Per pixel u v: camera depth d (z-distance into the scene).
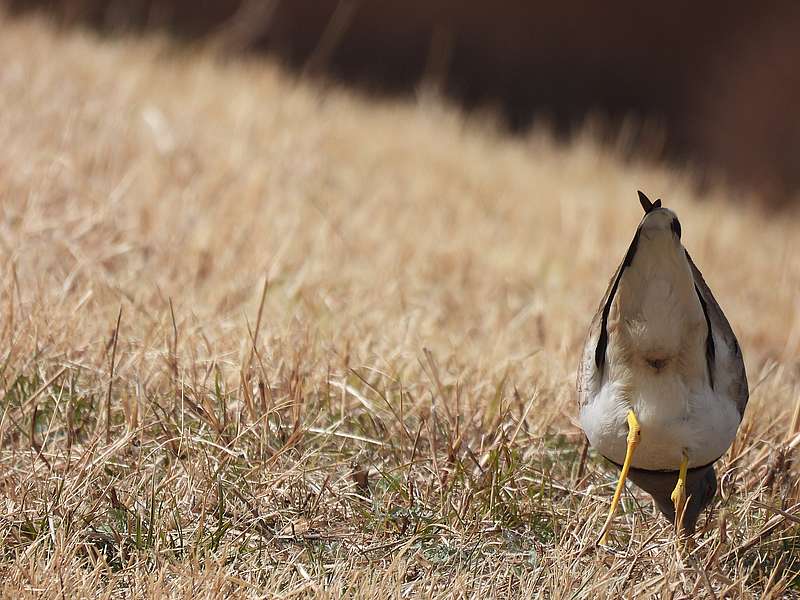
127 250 11.96
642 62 34.25
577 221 18.39
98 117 16.38
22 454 7.93
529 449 8.66
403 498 7.90
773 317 14.77
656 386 6.92
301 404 8.59
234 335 9.93
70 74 18.25
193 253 12.38
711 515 7.88
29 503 7.38
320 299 11.49
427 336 10.88
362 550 7.36
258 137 18.12
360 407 9.16
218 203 14.41
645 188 22.55
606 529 7.13
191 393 8.64
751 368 12.17
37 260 11.26
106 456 7.57
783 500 8.02
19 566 6.53
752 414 9.05
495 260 15.26
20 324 9.34
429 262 14.43
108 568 6.64
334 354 9.72
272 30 30.98
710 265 17.23
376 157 19.56
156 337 9.55
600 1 34.34
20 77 17.06
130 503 7.48
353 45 31.84
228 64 23.41
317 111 21.58
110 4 27.86
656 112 33.66
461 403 9.29
